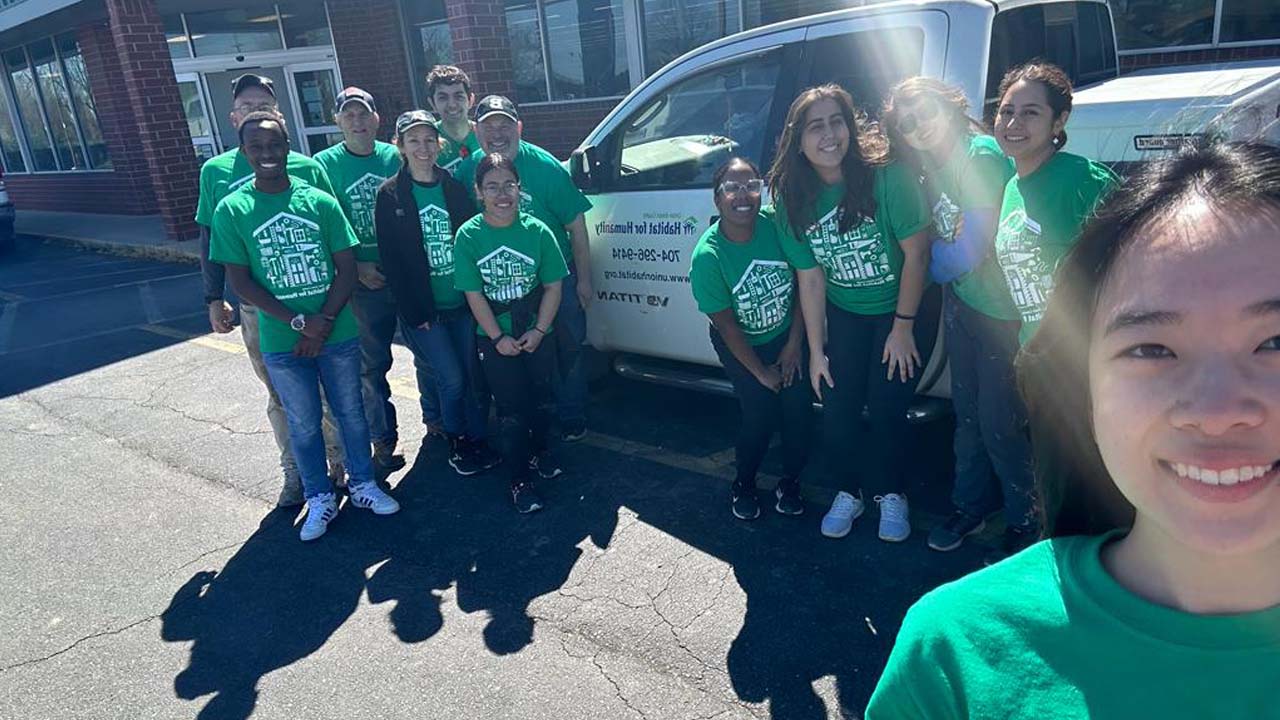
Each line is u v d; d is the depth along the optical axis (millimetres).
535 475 4121
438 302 3979
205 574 3535
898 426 3205
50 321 8266
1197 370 746
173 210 11055
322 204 3498
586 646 2850
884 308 3072
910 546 3268
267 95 4047
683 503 3762
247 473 4484
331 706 2678
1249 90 2520
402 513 3904
